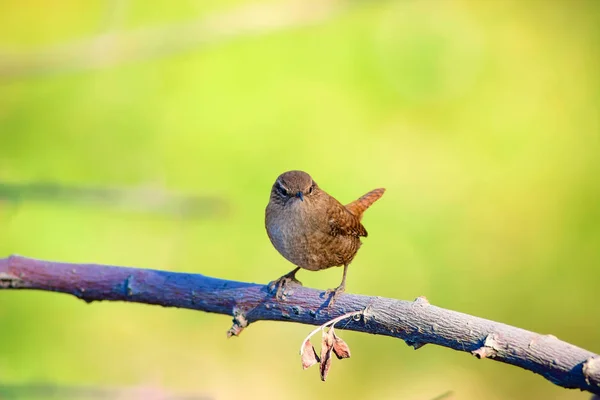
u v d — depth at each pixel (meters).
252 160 12.76
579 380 4.63
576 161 13.76
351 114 13.45
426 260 12.41
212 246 11.85
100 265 5.79
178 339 11.27
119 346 10.95
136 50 8.19
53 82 12.83
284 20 8.76
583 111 14.16
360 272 12.09
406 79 13.95
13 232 11.20
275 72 13.58
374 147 13.24
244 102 13.28
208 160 12.70
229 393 10.94
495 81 14.37
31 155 12.16
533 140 13.79
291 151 12.93
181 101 13.16
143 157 12.54
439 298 12.10
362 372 11.43
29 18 13.69
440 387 11.28
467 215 12.96
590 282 12.52
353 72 13.78
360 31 14.11
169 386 10.66
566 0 15.64
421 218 12.79
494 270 12.52
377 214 12.70
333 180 12.79
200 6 13.50
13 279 5.70
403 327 5.20
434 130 13.66
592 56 14.87
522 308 12.20
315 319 5.49
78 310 11.04
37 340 10.59
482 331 4.94
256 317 5.69
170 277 5.74
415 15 14.48
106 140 12.60
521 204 13.20
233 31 8.59
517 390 11.28
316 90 13.52
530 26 15.13
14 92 12.64
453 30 14.51
